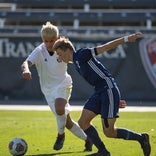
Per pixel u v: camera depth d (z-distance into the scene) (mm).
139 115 43219
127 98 58844
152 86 58562
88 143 22234
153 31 73938
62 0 85500
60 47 18672
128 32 74188
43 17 81000
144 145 19625
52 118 40406
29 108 50375
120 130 19156
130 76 58688
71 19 80500
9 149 20547
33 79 59562
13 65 60031
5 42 59969
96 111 18656
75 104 54594
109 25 87000
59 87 21625
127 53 58594
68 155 21203
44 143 25141
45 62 21656
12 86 60062
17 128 32531
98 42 59062
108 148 23125
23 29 75562
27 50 59812
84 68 18500
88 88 58406
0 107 51562
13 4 86438
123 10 83375
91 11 80625
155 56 58281
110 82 18469
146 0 85000
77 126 22000
